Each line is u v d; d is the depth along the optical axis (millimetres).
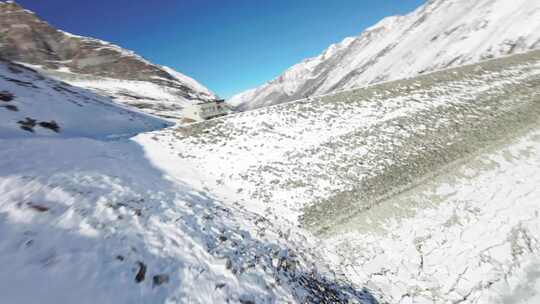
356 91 34062
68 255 7180
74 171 12422
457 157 21156
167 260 8547
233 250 10695
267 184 19672
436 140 23000
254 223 14492
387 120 26594
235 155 23016
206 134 26453
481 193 18250
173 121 47281
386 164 20906
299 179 20062
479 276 13672
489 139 22781
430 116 26422
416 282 13633
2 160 11398
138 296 6855
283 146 24188
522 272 13695
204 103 37219
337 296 11125
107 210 9891
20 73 33344
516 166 20219
